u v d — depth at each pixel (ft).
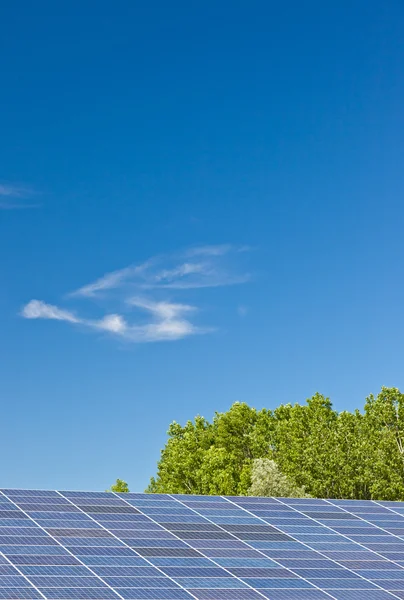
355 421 287.89
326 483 263.70
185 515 103.60
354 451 267.39
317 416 300.40
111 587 76.54
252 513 108.47
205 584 80.18
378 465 259.80
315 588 82.69
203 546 92.02
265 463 265.95
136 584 78.07
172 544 91.35
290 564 89.25
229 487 293.02
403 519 114.01
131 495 110.63
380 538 103.19
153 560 85.56
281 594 79.87
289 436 300.20
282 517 108.27
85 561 82.84
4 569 78.13
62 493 107.24
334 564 90.94
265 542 96.12
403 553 97.81
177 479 318.65
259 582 82.53
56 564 81.00
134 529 95.30
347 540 100.63
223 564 86.79
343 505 119.14
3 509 97.35
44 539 88.02
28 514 96.32
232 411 343.05
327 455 267.39
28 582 75.46
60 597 72.49
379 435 279.08
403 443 277.03
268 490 256.73
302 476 271.28
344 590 83.05
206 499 113.39
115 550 87.15
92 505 103.30
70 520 95.91
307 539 99.35
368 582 86.43
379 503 123.24
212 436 345.92
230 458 309.42
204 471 306.35
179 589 78.07
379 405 290.15
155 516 101.65
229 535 97.25
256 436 320.29
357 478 262.06
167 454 345.31
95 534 91.61
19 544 85.56
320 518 110.01
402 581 87.92
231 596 77.66
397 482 256.73
